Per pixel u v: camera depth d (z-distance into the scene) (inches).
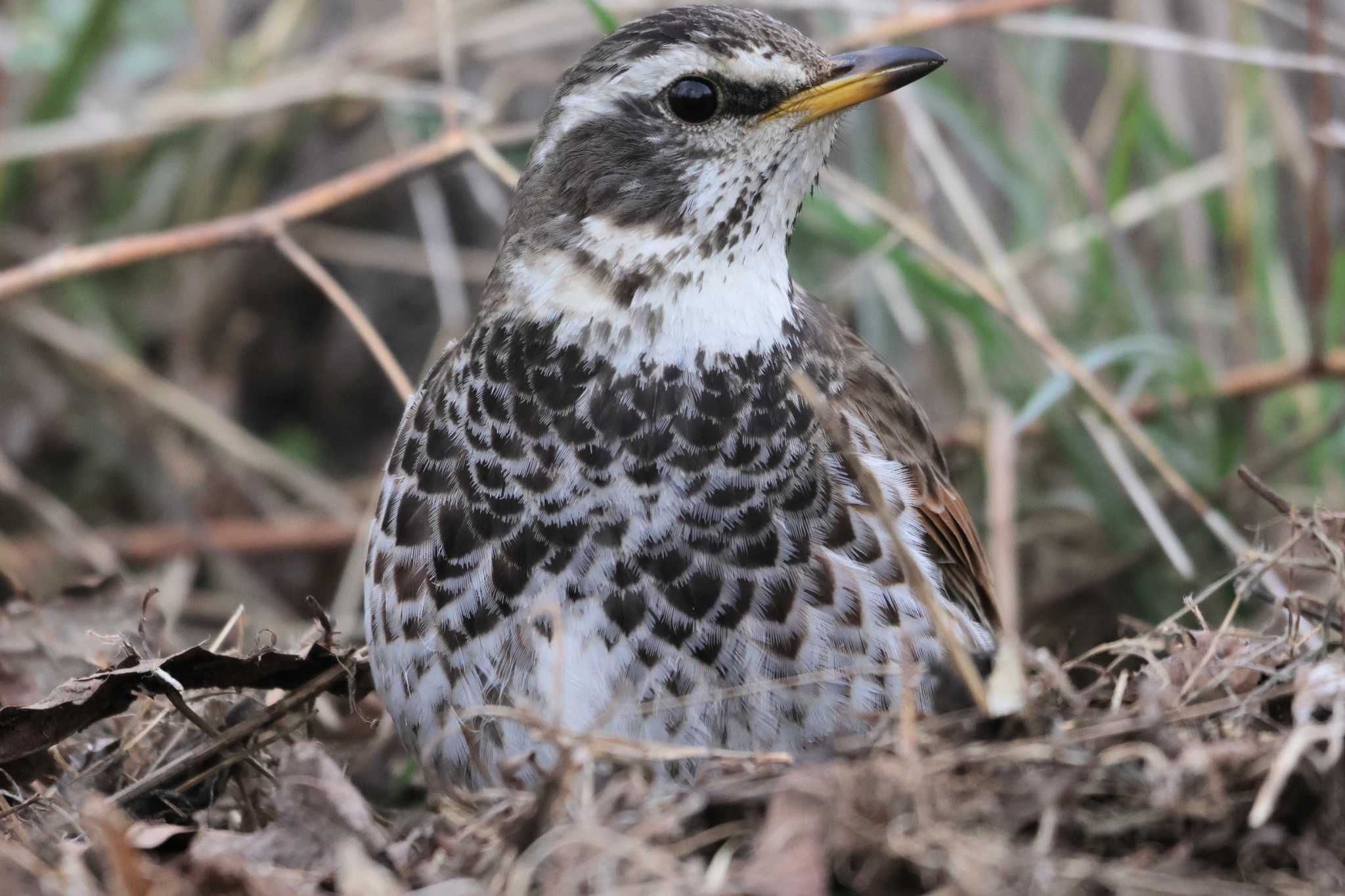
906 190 609.0
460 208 706.8
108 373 637.9
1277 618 382.3
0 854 307.4
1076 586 571.5
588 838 291.7
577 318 357.7
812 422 351.6
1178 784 295.7
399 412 721.0
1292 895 287.7
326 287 504.1
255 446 636.7
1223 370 639.8
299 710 390.6
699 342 354.0
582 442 345.4
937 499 394.3
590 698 335.6
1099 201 601.9
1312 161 625.6
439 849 315.3
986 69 664.4
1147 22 647.1
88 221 673.0
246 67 668.1
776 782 303.1
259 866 306.7
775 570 340.5
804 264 602.2
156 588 408.5
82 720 369.7
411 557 349.4
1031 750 300.2
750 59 362.9
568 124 373.1
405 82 641.0
